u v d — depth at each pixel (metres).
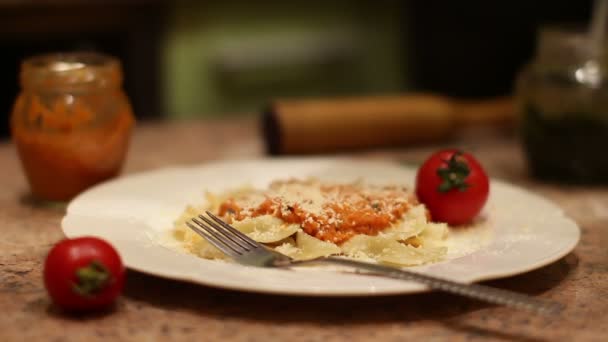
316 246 1.15
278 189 1.33
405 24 3.86
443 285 0.97
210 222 1.17
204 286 1.12
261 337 0.96
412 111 2.09
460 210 1.36
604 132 1.71
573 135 1.73
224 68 3.53
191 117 3.55
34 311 1.03
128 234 1.21
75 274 0.97
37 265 1.22
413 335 0.97
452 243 1.28
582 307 1.07
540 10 3.06
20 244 1.33
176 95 3.49
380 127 2.07
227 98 3.62
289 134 1.98
